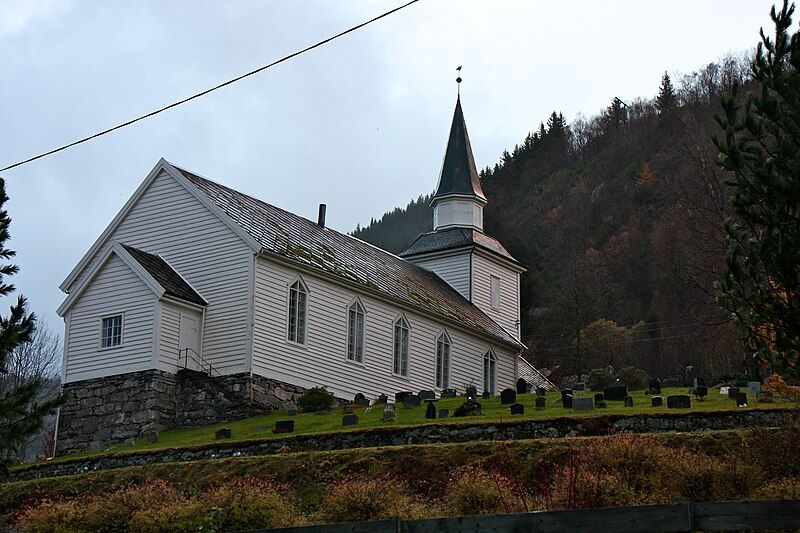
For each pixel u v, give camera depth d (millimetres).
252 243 43781
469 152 69125
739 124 21016
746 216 20750
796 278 20203
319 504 26828
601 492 21031
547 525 16750
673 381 47719
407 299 52844
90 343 43719
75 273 46844
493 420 32062
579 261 101375
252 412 41781
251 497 22906
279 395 43531
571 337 87875
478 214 67938
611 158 125625
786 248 20125
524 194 133375
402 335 52188
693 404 34625
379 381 49781
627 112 137625
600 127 139250
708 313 78500
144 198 47312
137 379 42031
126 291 43469
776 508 16344
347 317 48406
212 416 41656
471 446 27875
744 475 21281
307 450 32375
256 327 43094
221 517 22234
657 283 90438
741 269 21188
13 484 32594
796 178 20172
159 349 42031
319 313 46750
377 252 59000
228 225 44594
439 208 67750
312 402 42469
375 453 28688
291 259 45125
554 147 141250
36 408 26172
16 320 26469
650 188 107250
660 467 22406
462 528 17094
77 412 43031
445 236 65688
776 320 20469
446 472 26938
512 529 16859
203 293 44531
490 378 59344
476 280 63812
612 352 82500
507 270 67062
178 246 45750
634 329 85125
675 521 16391
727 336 72562
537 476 25453
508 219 125375
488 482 22844
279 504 23188
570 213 116250
